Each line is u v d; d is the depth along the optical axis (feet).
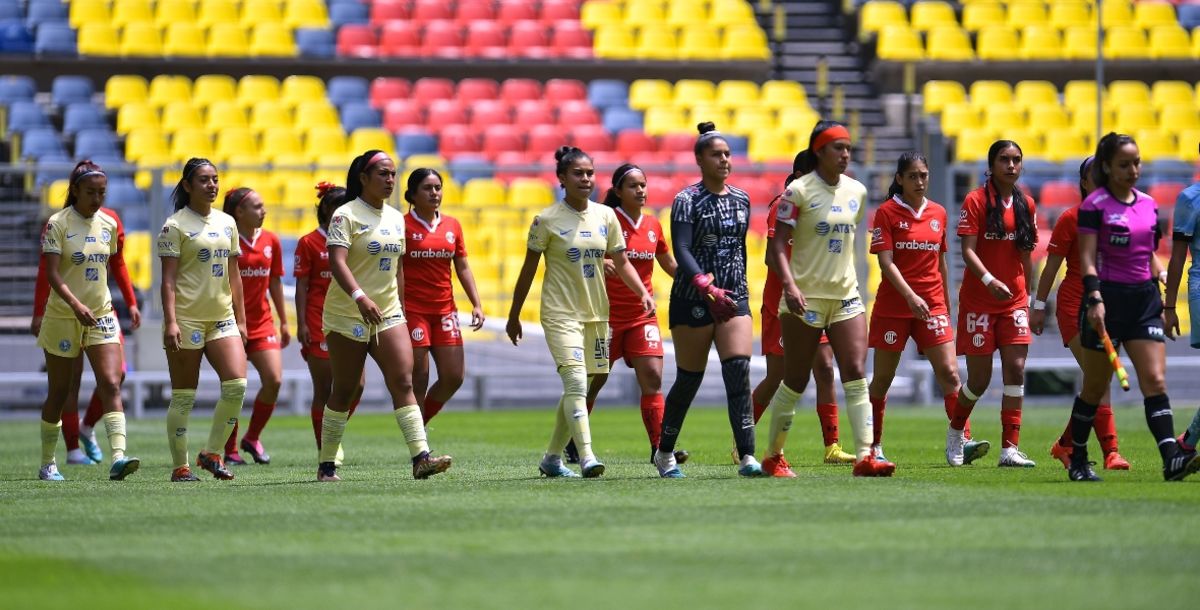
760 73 347.77
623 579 69.15
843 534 82.48
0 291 246.47
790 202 111.14
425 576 70.44
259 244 145.28
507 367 264.52
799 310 109.70
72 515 95.76
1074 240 123.03
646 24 349.41
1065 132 327.26
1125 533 82.23
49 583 70.03
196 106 312.71
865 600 63.82
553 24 347.15
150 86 319.88
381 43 337.72
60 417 128.98
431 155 309.22
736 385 114.21
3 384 242.37
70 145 305.12
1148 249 108.99
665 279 274.16
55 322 127.34
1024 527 84.79
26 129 297.94
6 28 320.09
